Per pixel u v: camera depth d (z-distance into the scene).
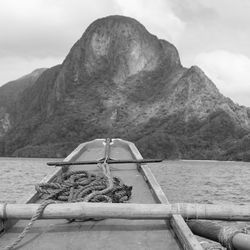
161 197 7.05
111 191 6.72
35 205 5.56
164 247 5.15
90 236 5.47
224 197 33.81
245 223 12.00
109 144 14.26
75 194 6.89
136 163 11.09
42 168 74.62
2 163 100.38
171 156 146.75
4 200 26.88
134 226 5.84
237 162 130.62
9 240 5.34
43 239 5.36
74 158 12.07
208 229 5.38
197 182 49.72
